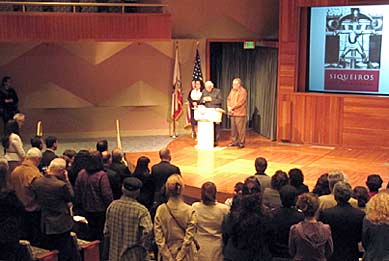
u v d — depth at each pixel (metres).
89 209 6.71
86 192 6.71
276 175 5.99
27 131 14.05
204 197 5.43
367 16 11.90
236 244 4.89
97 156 6.73
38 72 13.78
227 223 4.98
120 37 13.43
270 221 5.05
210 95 12.30
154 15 13.56
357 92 12.26
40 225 6.24
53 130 14.22
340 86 12.43
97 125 14.45
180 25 14.36
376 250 4.77
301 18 12.62
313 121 12.69
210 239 5.39
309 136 12.77
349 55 12.22
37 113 14.09
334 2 12.12
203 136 12.18
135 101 14.38
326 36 12.42
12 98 12.95
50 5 13.52
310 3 12.35
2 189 5.70
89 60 13.97
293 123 12.88
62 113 14.24
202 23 14.42
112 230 5.45
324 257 4.68
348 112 12.33
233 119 12.38
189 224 5.17
